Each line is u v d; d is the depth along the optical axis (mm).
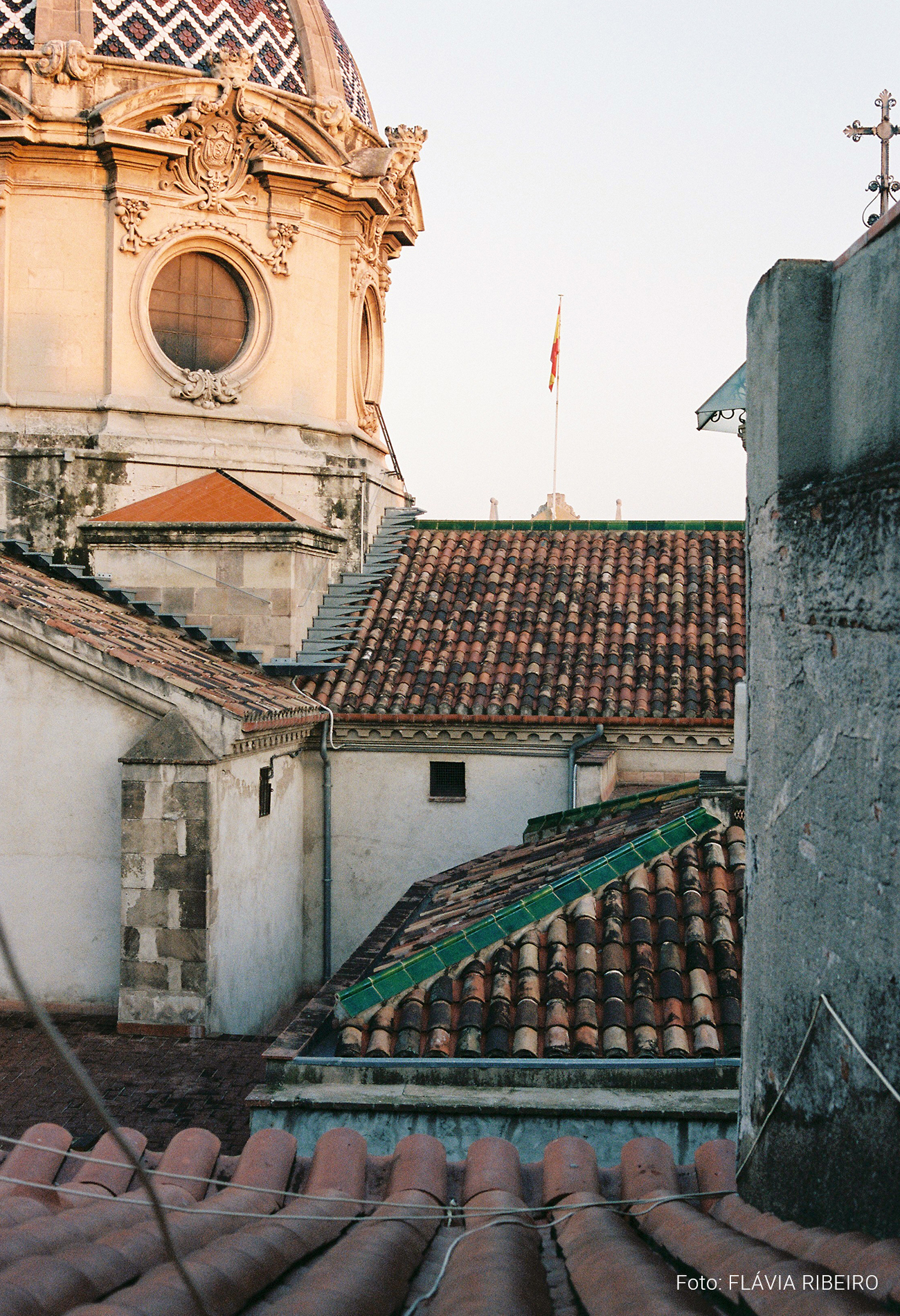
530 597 23875
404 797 21828
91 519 23125
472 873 17047
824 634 4449
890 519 3838
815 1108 4566
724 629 22625
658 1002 10641
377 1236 5328
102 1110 2938
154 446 23375
